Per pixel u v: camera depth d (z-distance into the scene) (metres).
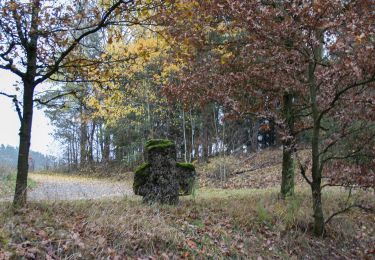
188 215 8.58
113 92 10.62
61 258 5.46
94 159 38.72
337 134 9.14
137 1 7.30
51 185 19.81
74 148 41.59
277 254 8.01
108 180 27.45
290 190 11.52
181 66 12.78
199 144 28.70
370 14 7.98
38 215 6.79
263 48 9.28
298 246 8.53
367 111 8.57
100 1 7.79
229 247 7.61
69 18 7.42
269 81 10.61
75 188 18.97
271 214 9.52
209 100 10.49
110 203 8.95
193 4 8.28
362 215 10.93
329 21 7.80
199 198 11.98
